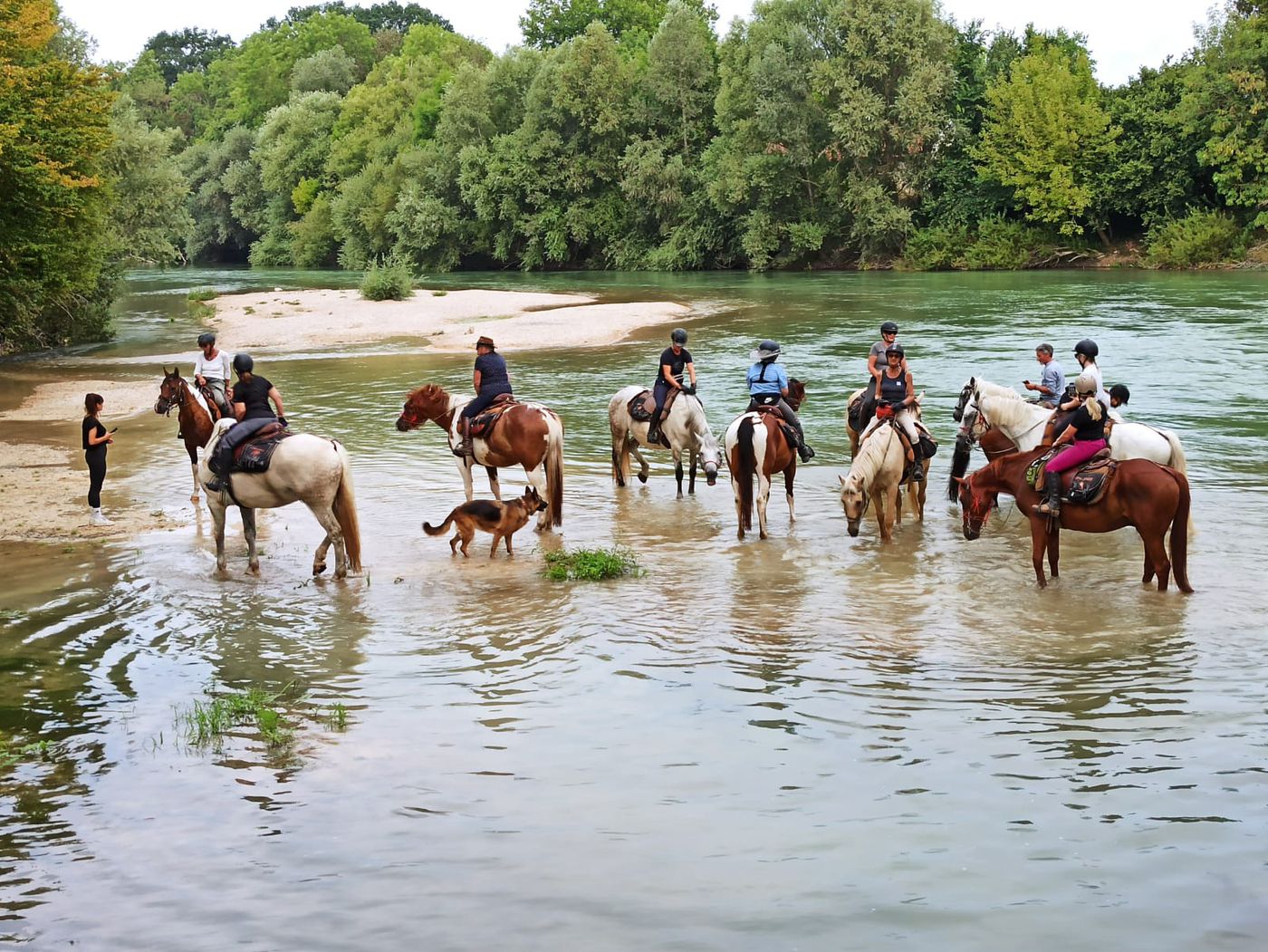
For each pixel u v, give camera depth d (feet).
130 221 181.78
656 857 21.50
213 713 28.78
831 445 65.98
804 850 21.58
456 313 164.04
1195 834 21.59
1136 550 43.21
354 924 19.53
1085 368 45.39
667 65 271.49
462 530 44.27
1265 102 207.41
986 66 256.73
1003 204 244.42
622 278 244.01
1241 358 94.89
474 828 22.90
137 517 52.03
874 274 236.02
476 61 362.33
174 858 22.04
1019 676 30.22
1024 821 22.40
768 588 39.42
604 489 57.31
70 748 27.43
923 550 44.27
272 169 349.00
